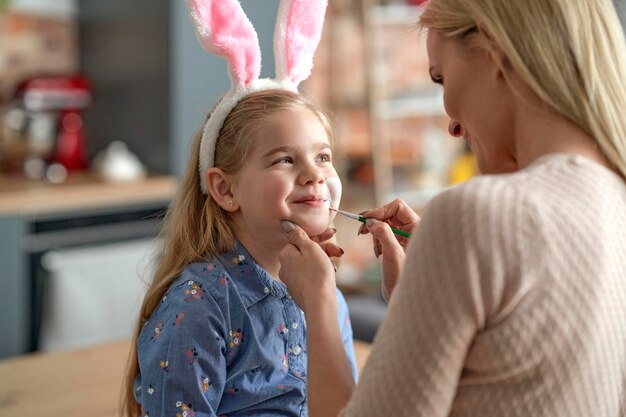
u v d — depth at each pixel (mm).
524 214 1021
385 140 4699
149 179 4109
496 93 1139
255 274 1519
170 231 1625
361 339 3609
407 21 4742
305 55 1667
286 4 1641
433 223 1037
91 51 4613
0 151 4246
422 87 4820
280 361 1514
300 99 1559
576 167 1079
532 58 1078
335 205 1543
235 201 1526
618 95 1097
